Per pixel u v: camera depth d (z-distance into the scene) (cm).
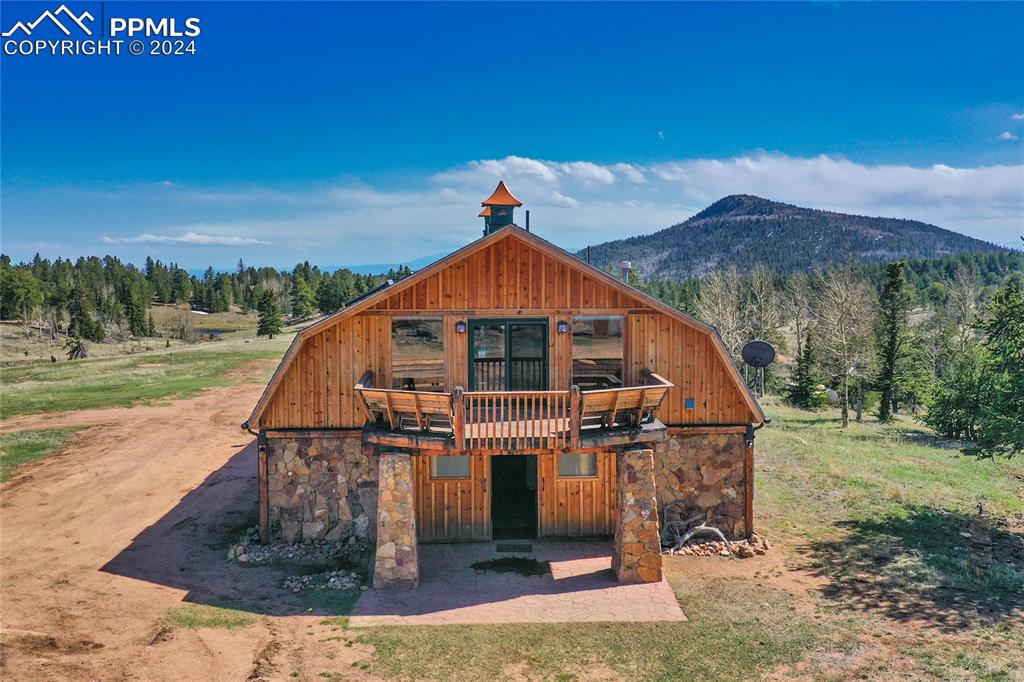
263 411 1670
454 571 1554
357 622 1302
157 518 1903
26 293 13275
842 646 1187
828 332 4581
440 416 1526
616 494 1708
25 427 3084
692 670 1123
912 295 4212
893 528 1844
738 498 1742
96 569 1534
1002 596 1389
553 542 1720
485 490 1722
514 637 1243
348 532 1697
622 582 1488
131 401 3762
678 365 1722
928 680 1065
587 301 1700
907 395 4797
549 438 1444
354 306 1656
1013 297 1892
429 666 1136
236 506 2009
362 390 1494
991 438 1880
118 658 1122
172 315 16400
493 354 1703
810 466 2516
